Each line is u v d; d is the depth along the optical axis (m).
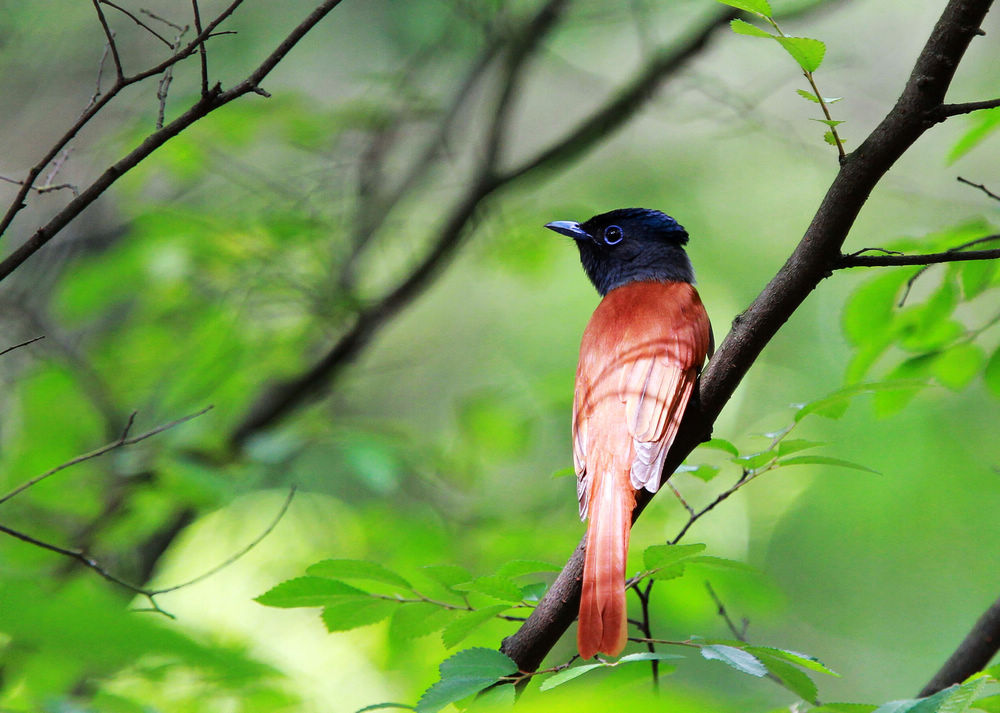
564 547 10.49
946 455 14.36
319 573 5.16
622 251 9.22
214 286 12.52
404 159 15.45
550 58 13.95
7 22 13.56
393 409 17.97
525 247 13.36
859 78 19.47
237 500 11.31
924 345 7.50
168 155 11.58
